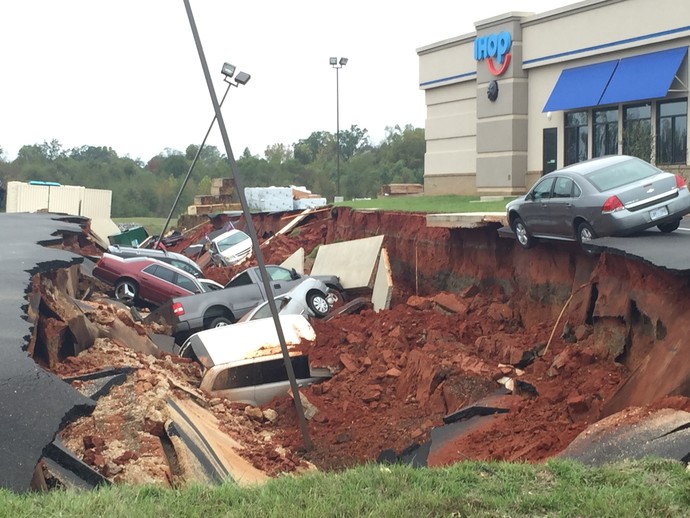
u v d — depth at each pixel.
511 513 6.82
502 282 22.61
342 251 28.48
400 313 21.34
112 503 7.00
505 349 17.44
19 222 24.83
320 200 62.59
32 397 7.91
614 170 17.56
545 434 12.20
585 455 9.60
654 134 32.84
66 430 10.90
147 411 11.50
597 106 35.19
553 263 19.78
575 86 35.78
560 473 7.88
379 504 6.91
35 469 7.47
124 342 17.36
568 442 11.55
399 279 29.36
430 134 46.75
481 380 15.72
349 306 24.78
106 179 94.00
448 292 25.25
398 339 19.55
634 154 32.50
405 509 6.81
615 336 14.60
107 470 9.64
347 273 27.39
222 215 55.31
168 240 56.06
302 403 15.96
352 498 7.11
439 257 26.61
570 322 16.91
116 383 12.98
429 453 12.95
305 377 17.59
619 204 16.52
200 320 24.50
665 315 12.73
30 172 88.38
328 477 8.00
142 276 27.06
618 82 33.72
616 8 34.09
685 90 31.73
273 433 15.38
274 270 26.39
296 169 101.00
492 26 40.09
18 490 6.96
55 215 29.64
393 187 53.41
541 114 38.56
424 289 27.30
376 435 14.92
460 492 7.29
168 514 6.82
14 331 9.80
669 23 32.00
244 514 6.80
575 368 14.66
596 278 16.19
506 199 36.19
